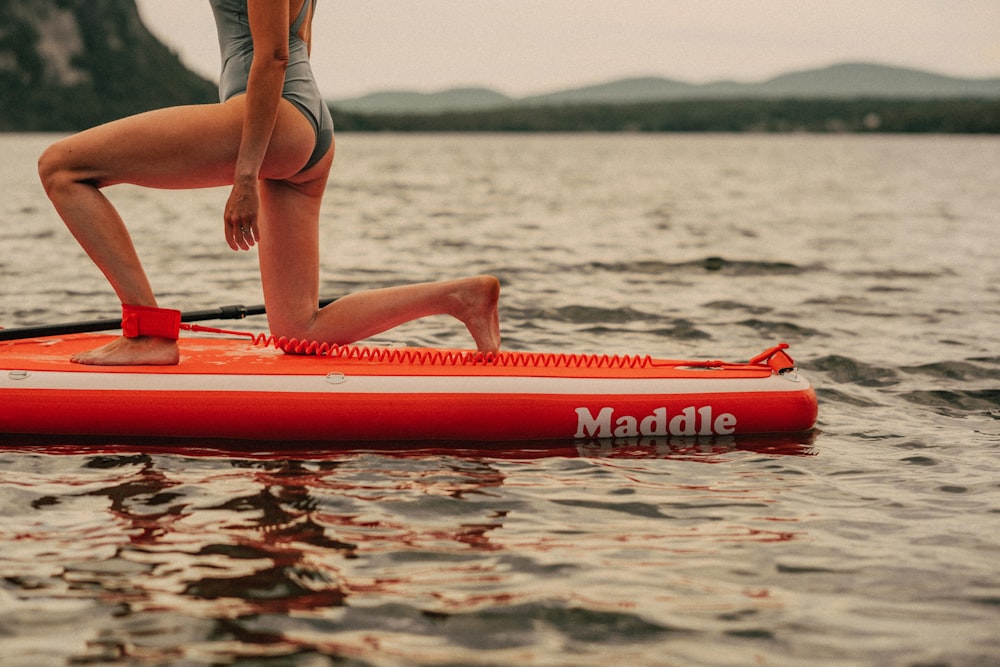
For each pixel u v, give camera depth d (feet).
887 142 393.91
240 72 11.84
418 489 10.52
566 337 19.66
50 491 10.12
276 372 12.30
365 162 145.28
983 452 12.38
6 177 80.69
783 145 333.21
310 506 9.92
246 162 11.43
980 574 8.59
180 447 11.73
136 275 12.13
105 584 8.03
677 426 12.76
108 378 12.01
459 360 13.14
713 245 37.40
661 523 9.74
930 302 24.32
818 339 19.67
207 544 8.88
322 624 7.45
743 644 7.29
